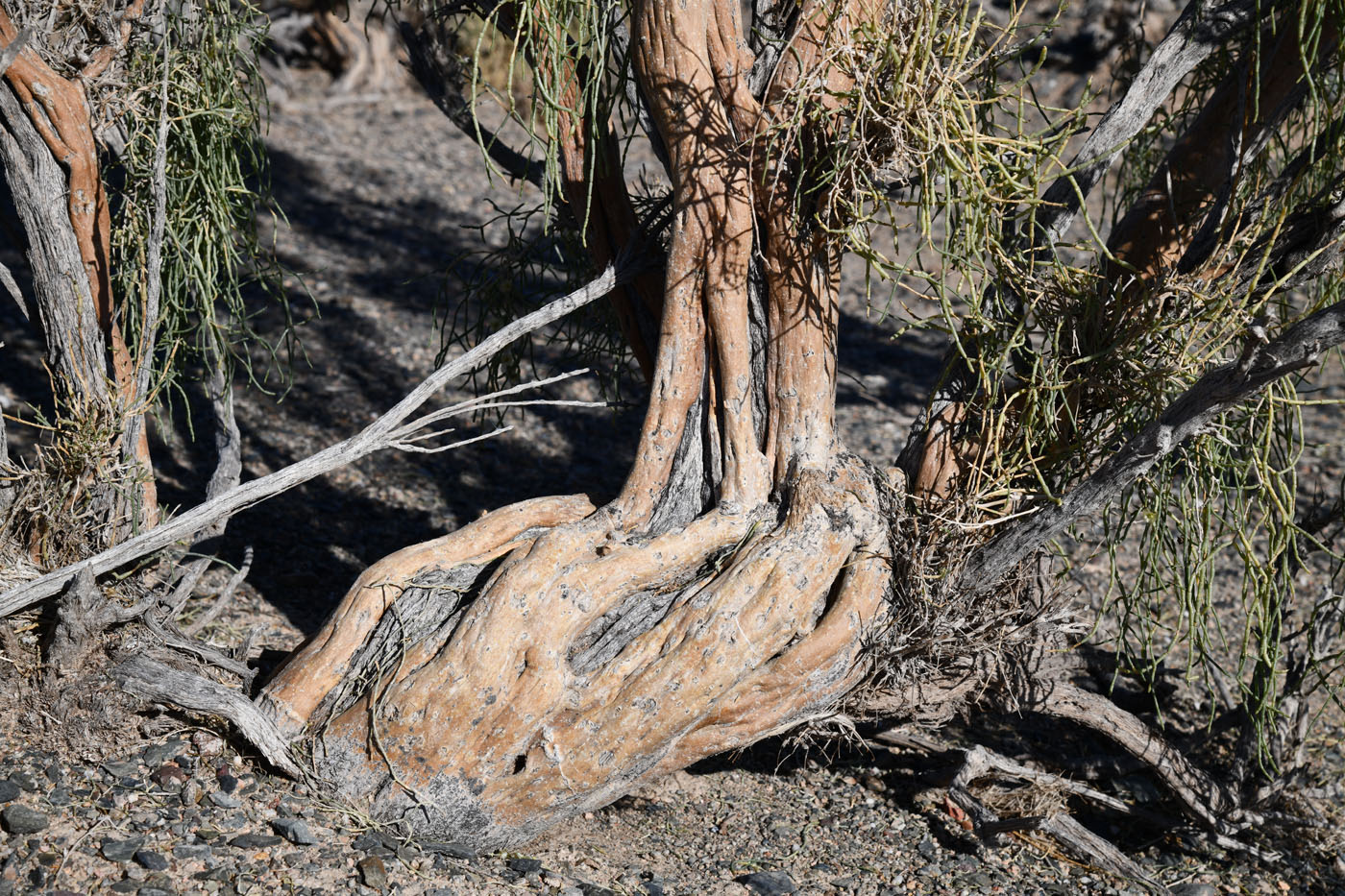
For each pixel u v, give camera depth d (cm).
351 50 1608
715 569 326
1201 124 343
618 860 348
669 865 353
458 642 306
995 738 476
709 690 307
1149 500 371
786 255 321
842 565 327
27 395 741
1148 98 331
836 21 295
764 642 312
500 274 430
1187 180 345
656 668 307
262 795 310
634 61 316
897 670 340
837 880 359
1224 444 346
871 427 827
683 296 325
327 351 901
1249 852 411
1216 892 391
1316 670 412
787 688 317
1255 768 437
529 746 308
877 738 426
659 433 336
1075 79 1288
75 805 294
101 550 347
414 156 1404
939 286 298
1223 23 323
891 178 313
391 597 330
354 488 679
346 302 996
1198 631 370
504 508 355
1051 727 489
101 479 343
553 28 293
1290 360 264
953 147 294
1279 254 329
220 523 436
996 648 357
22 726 315
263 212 1183
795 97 303
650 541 328
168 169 385
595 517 336
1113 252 356
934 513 343
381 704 307
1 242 1022
